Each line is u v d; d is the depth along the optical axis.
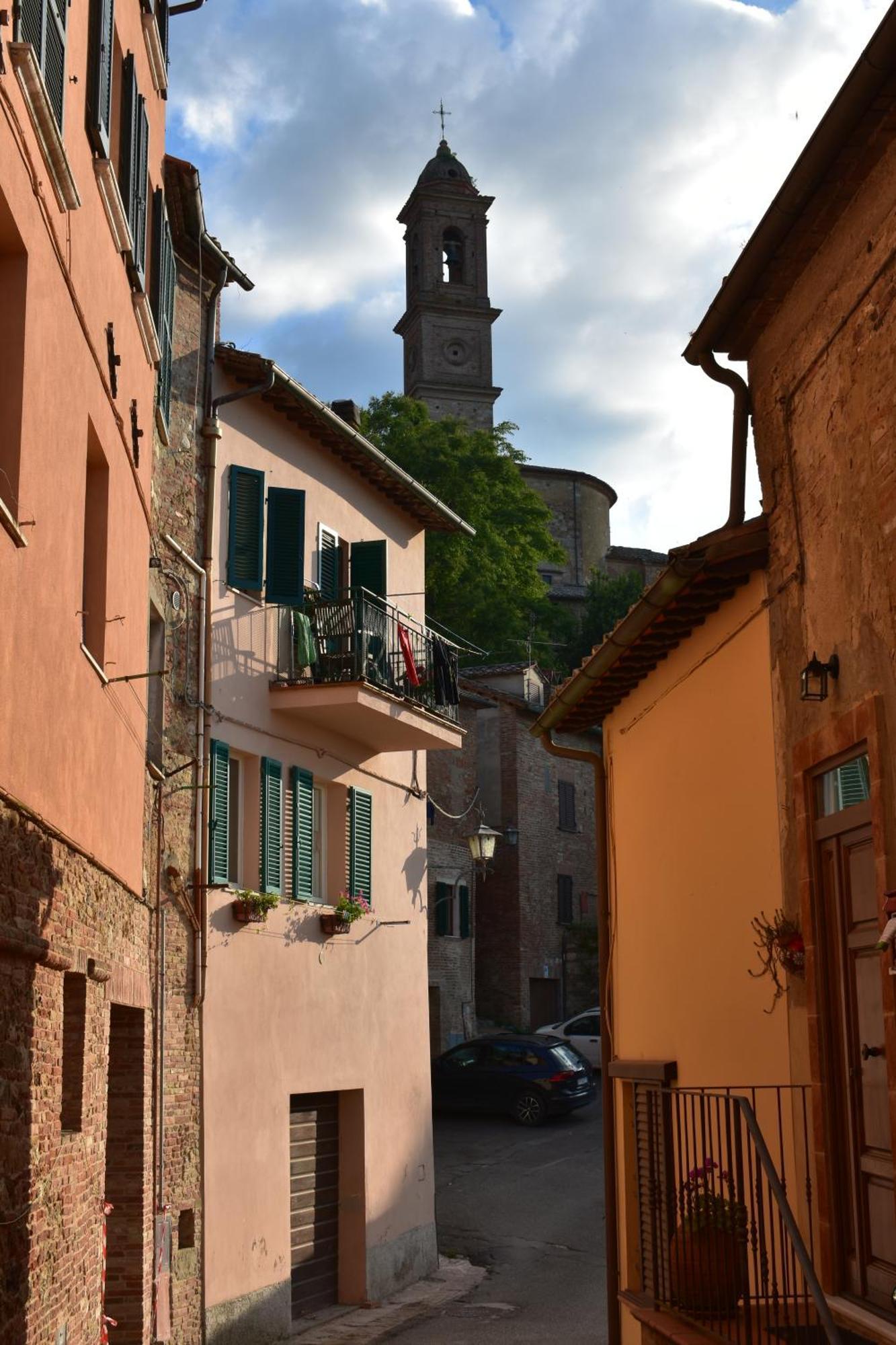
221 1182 14.41
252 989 15.47
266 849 16.03
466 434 49.81
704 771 10.29
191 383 15.30
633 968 11.99
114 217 9.62
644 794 11.81
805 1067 8.32
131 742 11.15
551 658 49.56
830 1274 7.74
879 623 7.35
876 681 7.38
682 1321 8.36
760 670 9.27
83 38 8.64
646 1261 9.74
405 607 20.64
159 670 13.57
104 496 9.91
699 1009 10.26
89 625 9.84
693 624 10.42
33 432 7.16
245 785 16.09
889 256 7.27
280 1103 15.84
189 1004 14.11
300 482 17.80
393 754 19.97
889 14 6.28
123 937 10.98
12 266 7.02
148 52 11.91
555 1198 21.89
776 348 8.97
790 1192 8.56
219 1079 14.58
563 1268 18.17
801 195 7.73
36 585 7.29
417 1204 18.81
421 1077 19.56
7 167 6.56
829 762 8.05
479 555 46.72
